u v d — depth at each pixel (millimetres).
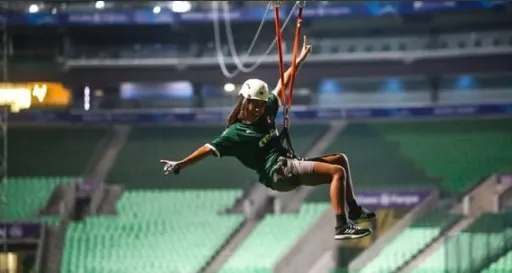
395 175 27953
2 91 28812
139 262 25828
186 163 9242
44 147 29531
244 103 9375
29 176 28859
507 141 28562
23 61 28953
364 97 29203
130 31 28734
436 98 28875
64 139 29766
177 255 26000
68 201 27797
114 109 29438
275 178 9352
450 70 28156
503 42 27531
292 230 26500
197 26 28312
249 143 9398
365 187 27625
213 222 27203
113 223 27312
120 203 28062
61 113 28719
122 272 25531
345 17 27062
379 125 29547
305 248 25859
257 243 26266
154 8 27672
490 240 25125
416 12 26703
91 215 27656
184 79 29000
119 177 28906
